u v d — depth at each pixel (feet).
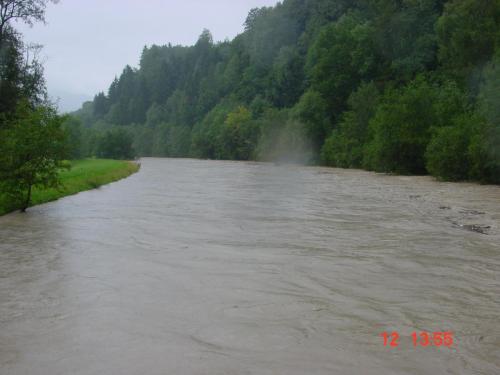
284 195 81.05
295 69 338.75
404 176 142.41
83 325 21.74
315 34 364.38
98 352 18.94
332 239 41.57
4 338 20.33
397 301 25.08
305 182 115.14
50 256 35.47
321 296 25.84
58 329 21.27
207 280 28.86
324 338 20.29
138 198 76.64
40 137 60.64
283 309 23.80
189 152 471.21
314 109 249.55
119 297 25.68
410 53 226.79
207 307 24.07
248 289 27.07
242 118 362.33
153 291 26.71
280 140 274.36
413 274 30.32
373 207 64.08
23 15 117.50
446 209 61.93
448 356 18.58
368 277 29.55
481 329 21.33
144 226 48.78
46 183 62.69
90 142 375.45
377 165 160.25
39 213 59.26
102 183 106.93
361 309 23.85
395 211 59.93
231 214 57.26
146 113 617.62
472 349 19.24
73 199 75.56
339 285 27.86
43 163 61.67
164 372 17.29
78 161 230.89
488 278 29.45
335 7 374.22
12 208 61.52
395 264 32.81
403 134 147.13
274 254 35.78
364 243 39.83
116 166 172.04
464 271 31.01
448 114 146.82
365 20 301.63
